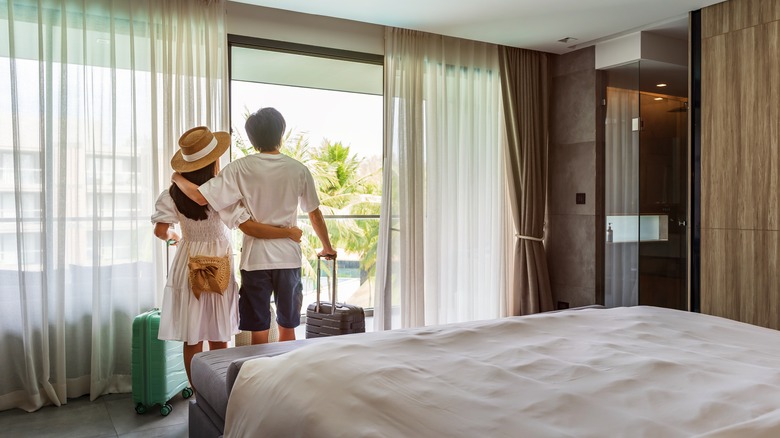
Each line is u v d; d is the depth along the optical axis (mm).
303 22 4094
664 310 2408
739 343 1850
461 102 4746
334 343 1719
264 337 2797
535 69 4969
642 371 1476
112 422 2891
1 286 3080
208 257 2650
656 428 1123
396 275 4332
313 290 5246
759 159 3506
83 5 3230
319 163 6789
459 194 4723
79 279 3273
